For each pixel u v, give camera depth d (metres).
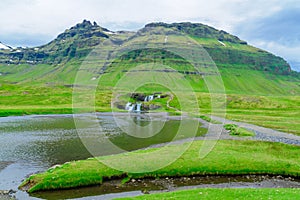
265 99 137.75
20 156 43.72
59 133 64.94
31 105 125.69
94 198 27.94
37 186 29.86
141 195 28.20
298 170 35.81
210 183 32.31
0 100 134.25
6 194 28.84
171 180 32.78
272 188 28.39
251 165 36.94
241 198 24.02
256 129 68.31
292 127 72.62
